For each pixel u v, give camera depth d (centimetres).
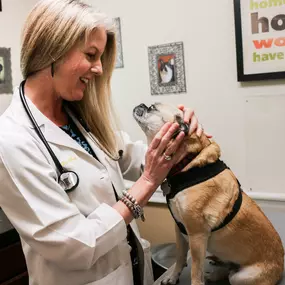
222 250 117
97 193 108
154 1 199
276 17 169
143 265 126
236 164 193
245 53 178
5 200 94
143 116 126
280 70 173
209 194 112
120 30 212
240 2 175
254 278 113
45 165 97
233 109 189
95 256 97
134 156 137
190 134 114
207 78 193
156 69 206
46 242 91
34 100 107
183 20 193
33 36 97
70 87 101
